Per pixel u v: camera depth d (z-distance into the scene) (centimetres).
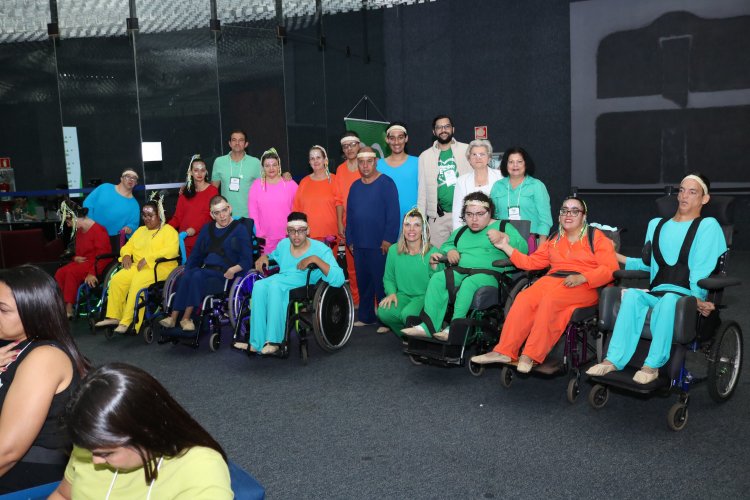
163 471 128
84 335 589
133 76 786
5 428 171
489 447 325
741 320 539
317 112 945
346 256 611
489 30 995
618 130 916
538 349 381
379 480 293
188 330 509
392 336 546
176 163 816
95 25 787
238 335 491
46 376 177
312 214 597
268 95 871
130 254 580
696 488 277
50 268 708
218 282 517
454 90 1029
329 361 481
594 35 912
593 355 428
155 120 800
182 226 631
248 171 647
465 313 429
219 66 825
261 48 858
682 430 339
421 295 484
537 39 966
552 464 304
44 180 843
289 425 361
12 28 809
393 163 596
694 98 870
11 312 184
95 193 662
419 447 327
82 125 812
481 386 418
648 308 365
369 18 1035
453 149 572
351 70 1008
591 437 334
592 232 416
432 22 1028
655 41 881
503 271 454
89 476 139
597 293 406
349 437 342
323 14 943
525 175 505
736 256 842
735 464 298
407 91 1059
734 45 841
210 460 129
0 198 841
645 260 394
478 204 458
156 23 786
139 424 119
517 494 277
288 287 476
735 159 859
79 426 117
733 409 366
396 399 397
